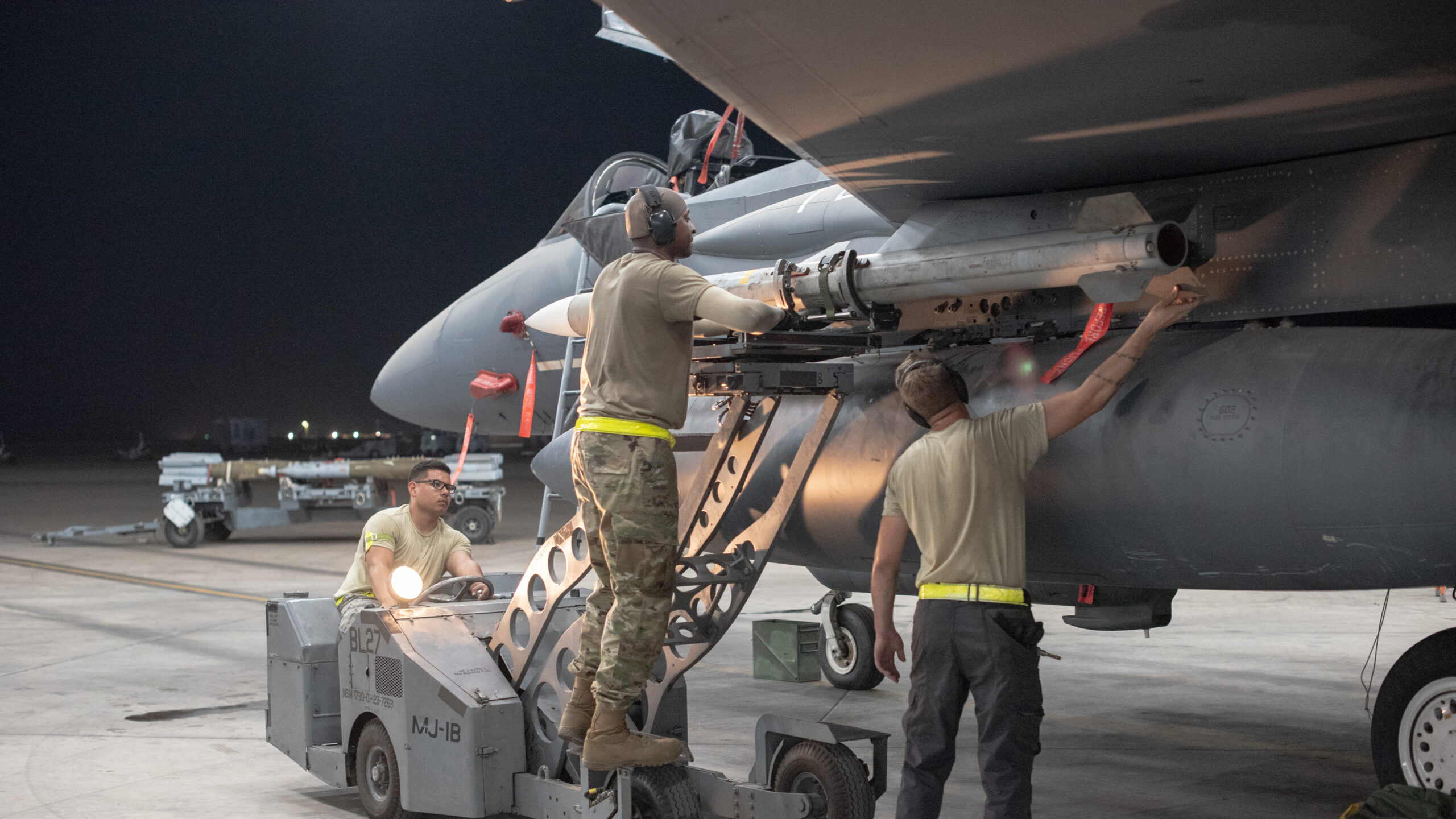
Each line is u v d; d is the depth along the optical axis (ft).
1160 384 13.05
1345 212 12.90
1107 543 13.44
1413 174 12.48
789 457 15.92
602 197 30.94
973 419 10.97
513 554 45.27
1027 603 10.45
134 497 90.94
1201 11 9.24
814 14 9.56
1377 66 10.38
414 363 34.19
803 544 16.17
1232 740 17.76
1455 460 11.09
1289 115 11.80
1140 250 12.07
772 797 11.47
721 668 24.66
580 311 14.10
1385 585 12.12
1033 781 15.64
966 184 14.52
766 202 22.89
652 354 10.22
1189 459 12.51
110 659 25.21
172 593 35.88
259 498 87.20
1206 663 23.95
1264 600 32.48
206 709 20.47
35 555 47.83
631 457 10.18
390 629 13.61
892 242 15.51
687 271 10.13
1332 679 22.20
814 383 12.34
